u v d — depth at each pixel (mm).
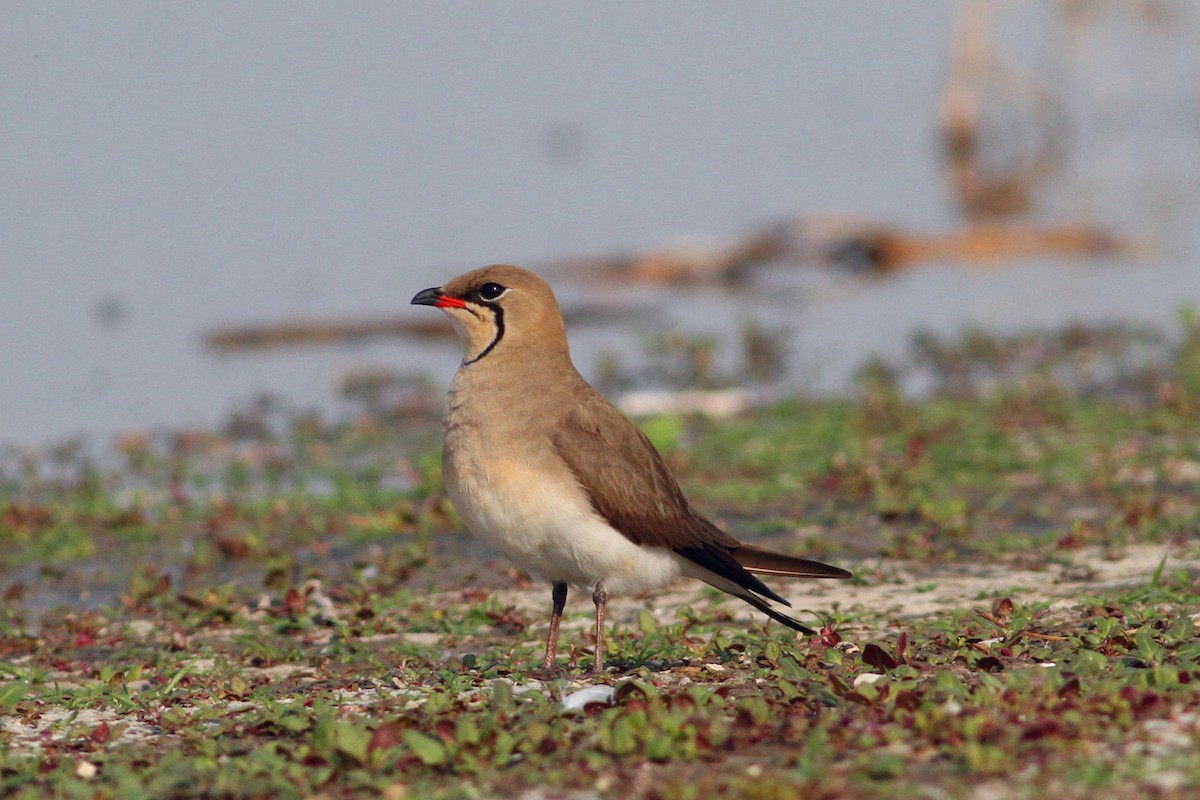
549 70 46312
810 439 14992
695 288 26281
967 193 32750
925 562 10828
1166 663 7199
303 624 9789
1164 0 35000
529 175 35438
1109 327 19766
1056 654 7594
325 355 22328
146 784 6277
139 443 17047
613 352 20969
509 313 8375
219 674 8367
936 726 6164
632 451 8312
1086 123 36031
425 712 6871
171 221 30766
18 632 10219
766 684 7270
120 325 24125
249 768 6289
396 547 11805
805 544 11414
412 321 23188
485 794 5953
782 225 27656
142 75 41938
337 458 16062
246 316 24219
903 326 22500
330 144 37531
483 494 8195
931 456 13984
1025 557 10758
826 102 43219
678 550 8328
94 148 35906
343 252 28672
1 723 7492
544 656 8500
